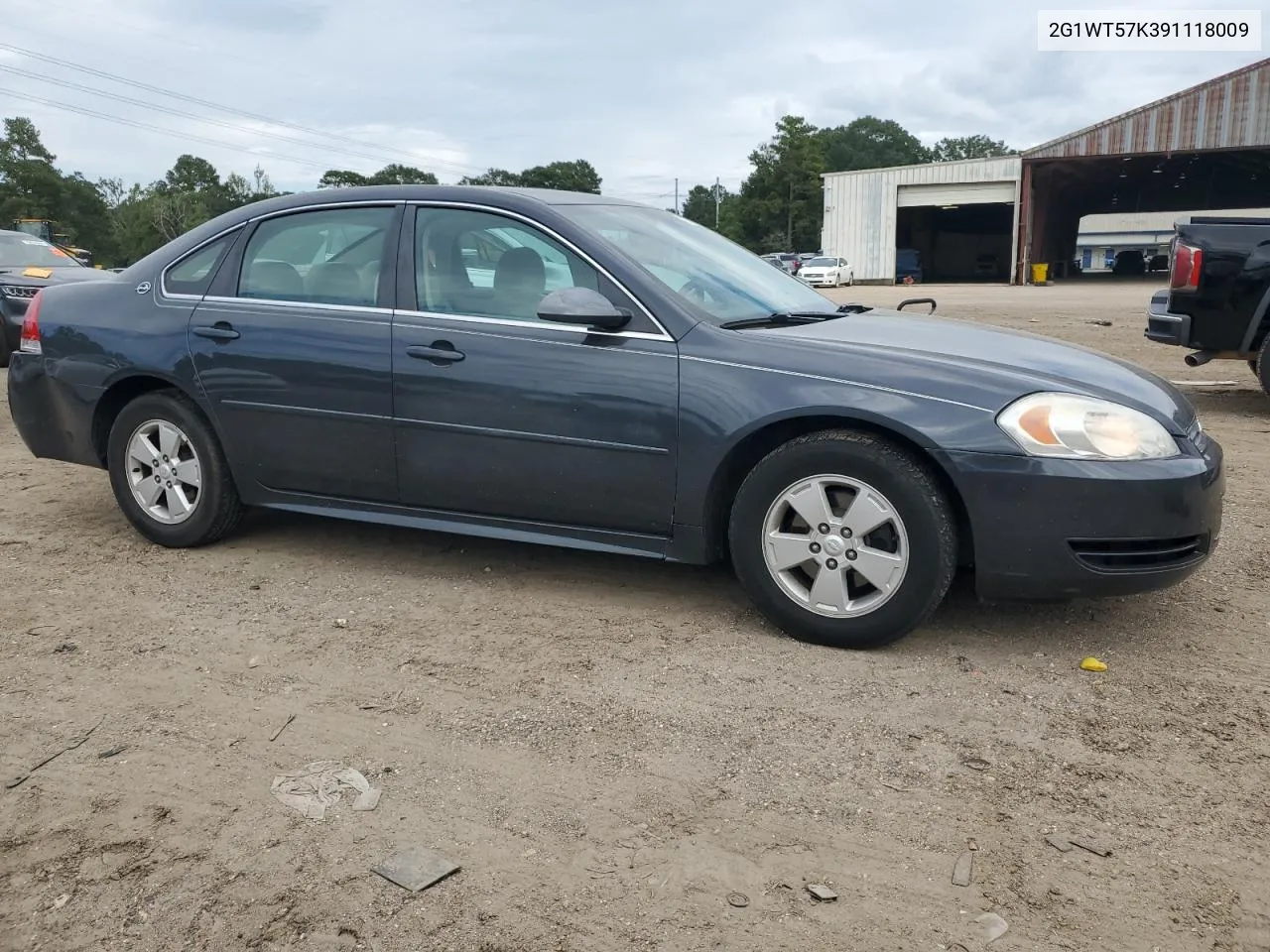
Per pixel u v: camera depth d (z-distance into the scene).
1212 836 2.47
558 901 2.27
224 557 4.66
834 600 3.51
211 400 4.46
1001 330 4.24
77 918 2.24
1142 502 3.23
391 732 3.03
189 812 2.63
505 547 4.77
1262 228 7.49
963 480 3.29
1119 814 2.57
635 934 2.17
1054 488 3.23
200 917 2.24
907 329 3.99
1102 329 15.91
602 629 3.79
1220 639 3.63
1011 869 2.36
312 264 4.38
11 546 4.86
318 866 2.41
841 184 49.31
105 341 4.68
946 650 3.56
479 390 3.90
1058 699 3.18
